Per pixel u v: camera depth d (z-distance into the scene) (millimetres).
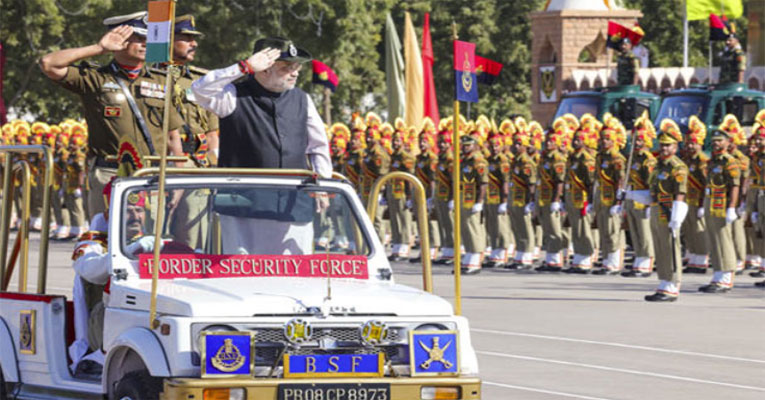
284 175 14109
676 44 91500
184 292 12539
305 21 71625
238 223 13844
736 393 18047
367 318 12344
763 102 44500
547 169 36875
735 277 35250
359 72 86000
